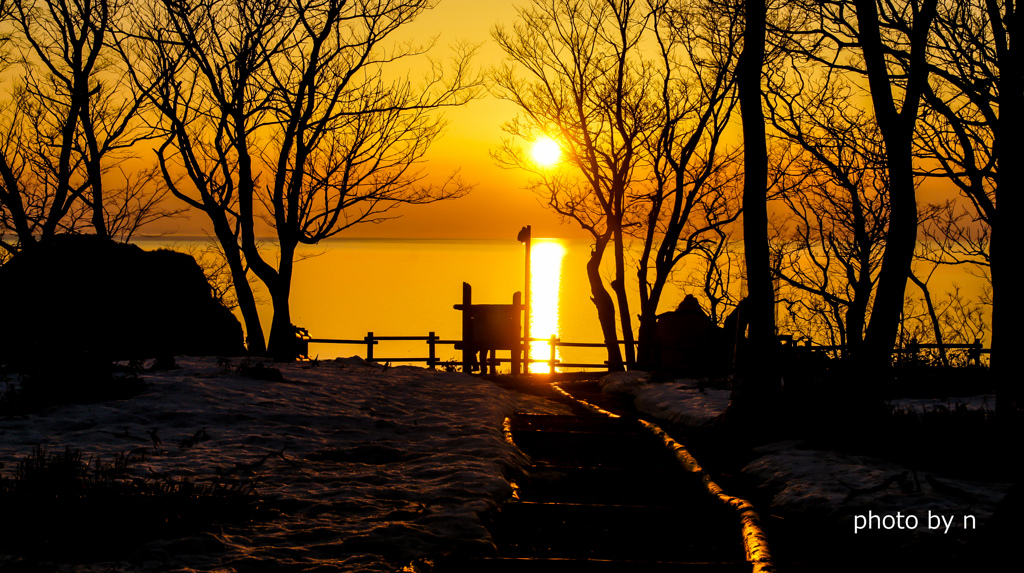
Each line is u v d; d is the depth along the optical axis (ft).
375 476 22.88
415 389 44.27
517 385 58.34
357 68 56.08
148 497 18.02
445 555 16.24
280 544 16.72
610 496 24.22
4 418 28.14
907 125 32.71
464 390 45.19
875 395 31.71
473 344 64.34
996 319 35.60
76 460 20.86
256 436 27.66
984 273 67.67
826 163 60.03
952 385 42.50
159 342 52.90
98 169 58.90
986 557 14.49
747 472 27.86
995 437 25.68
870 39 33.42
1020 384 31.32
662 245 72.74
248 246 53.36
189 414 30.17
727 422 33.58
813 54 47.39
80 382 32.17
